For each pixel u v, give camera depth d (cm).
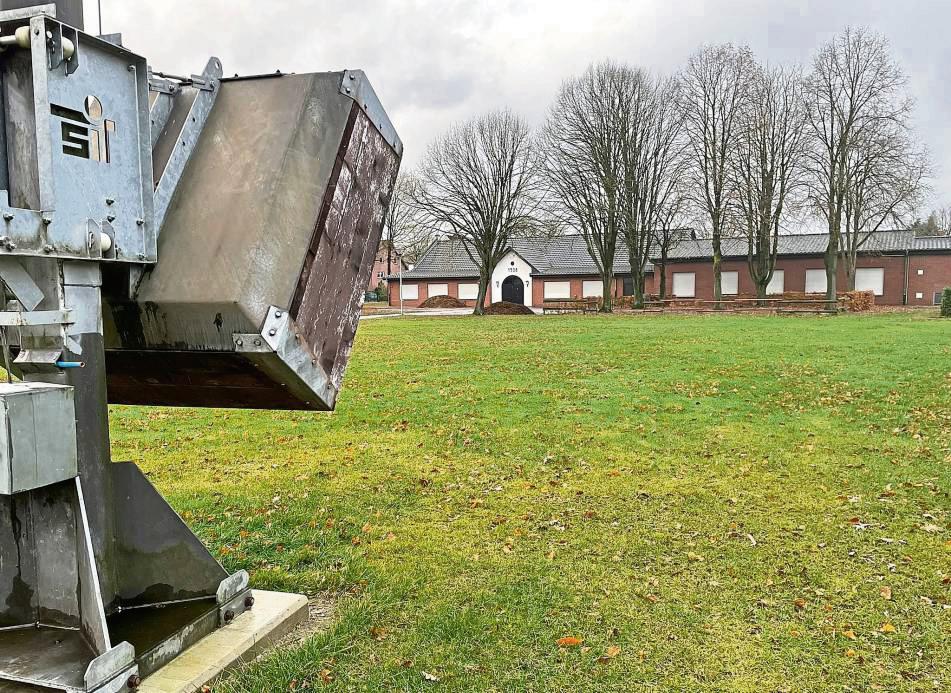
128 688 272
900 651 350
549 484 652
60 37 243
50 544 286
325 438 866
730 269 5550
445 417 990
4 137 261
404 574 444
